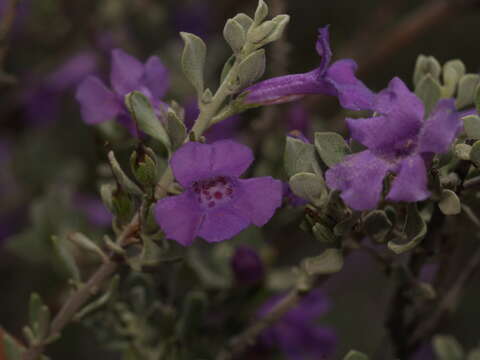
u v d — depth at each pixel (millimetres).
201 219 219
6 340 247
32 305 251
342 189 211
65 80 490
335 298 517
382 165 212
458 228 262
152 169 224
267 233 344
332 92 229
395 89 214
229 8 524
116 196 233
